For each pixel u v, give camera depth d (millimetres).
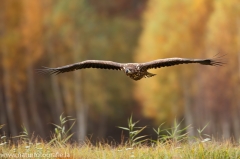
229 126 56094
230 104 53656
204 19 56938
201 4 57156
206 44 55000
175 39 55938
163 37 56469
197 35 56750
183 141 16188
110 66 13828
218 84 53438
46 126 73500
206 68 54656
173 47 55844
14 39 64500
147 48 56969
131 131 15984
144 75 13656
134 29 89250
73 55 74438
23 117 68938
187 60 13477
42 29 69500
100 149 15672
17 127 70188
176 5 57281
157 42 56281
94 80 74188
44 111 74562
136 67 13492
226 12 51375
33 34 66312
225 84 53125
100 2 98500
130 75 13508
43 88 74625
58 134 16031
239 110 54344
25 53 66750
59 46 73750
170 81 57469
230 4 51188
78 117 71375
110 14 97312
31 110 72562
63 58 74125
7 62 65062
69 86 72625
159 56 55969
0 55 67250
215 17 52156
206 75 54625
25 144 15688
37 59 69438
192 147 14812
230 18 51156
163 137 15953
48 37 72250
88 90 73312
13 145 15508
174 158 14039
